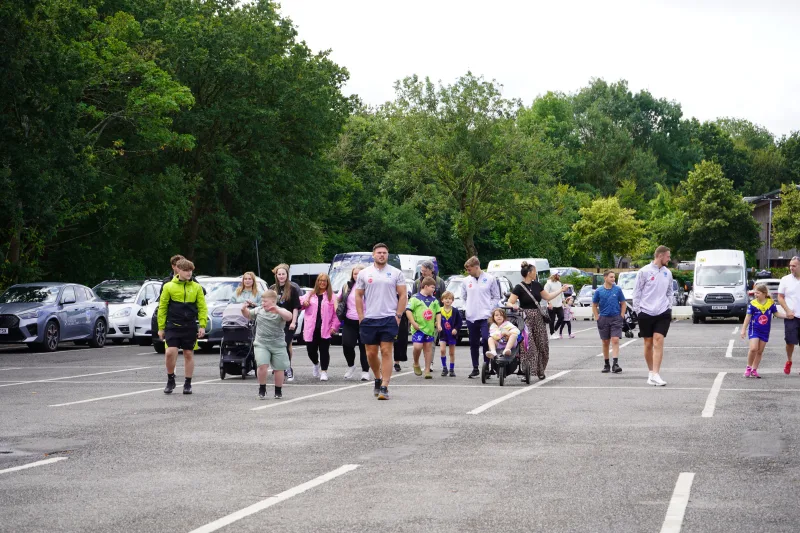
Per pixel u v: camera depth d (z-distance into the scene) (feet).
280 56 149.38
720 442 31.71
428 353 57.00
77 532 20.59
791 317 55.93
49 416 40.42
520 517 21.38
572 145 332.80
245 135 146.00
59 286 91.61
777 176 391.04
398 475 26.61
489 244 258.16
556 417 38.22
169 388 49.01
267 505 22.98
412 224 225.76
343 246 217.97
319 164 158.51
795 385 50.24
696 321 141.08
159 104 117.91
